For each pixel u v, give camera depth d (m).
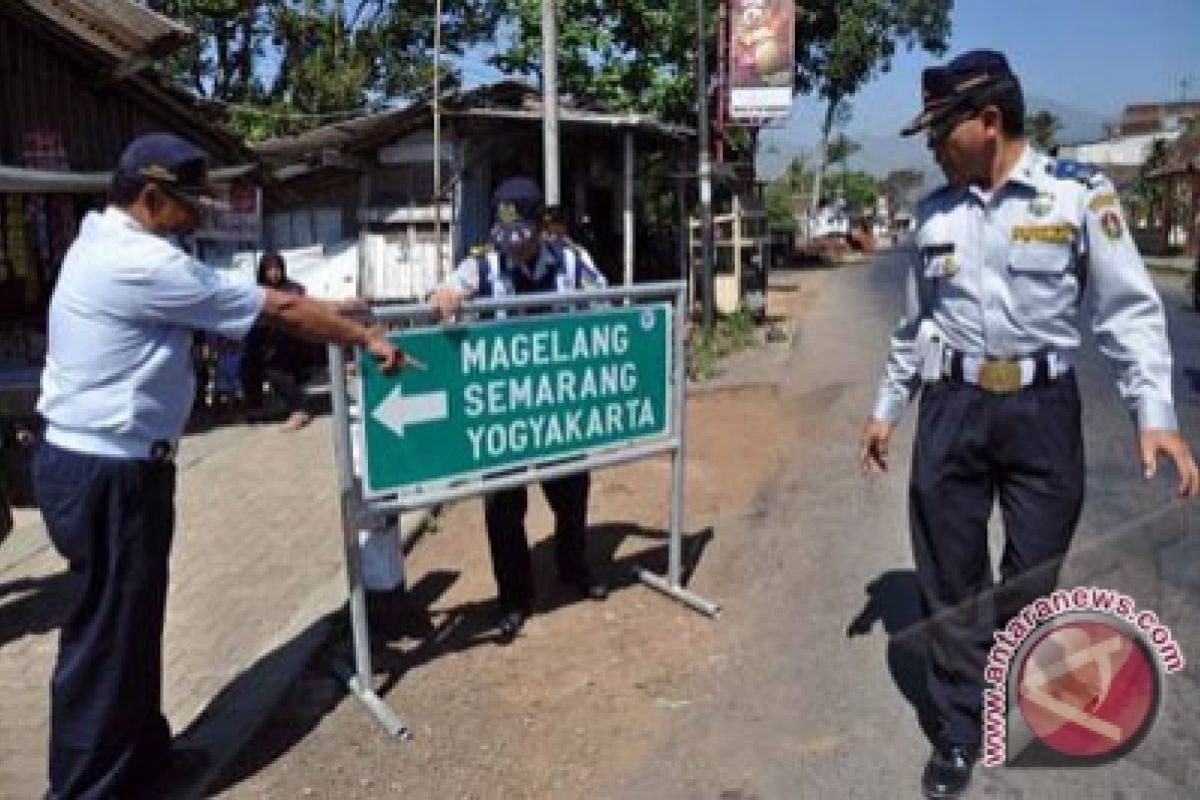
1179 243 41.75
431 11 31.02
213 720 4.11
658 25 23.55
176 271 3.33
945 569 3.29
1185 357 12.10
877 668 2.83
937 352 3.32
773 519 5.73
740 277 18.11
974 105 3.05
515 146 17.72
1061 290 3.13
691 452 7.79
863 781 2.37
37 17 11.13
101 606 3.42
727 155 20.16
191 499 7.51
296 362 10.12
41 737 4.06
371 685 4.27
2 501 5.39
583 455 4.82
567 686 4.24
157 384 3.43
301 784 3.69
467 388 4.39
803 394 8.73
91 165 12.18
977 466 3.25
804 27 39.34
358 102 29.03
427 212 16.98
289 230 17.97
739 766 1.92
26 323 11.41
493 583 5.55
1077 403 3.22
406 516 6.48
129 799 3.63
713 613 4.75
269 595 5.46
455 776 3.66
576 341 4.72
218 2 28.86
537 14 23.53
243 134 27.03
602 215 19.30
